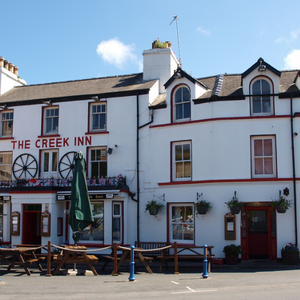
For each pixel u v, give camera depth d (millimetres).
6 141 21156
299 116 16516
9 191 18703
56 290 9695
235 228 16297
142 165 18766
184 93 18500
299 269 14359
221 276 12469
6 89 23609
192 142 17656
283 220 16062
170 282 11008
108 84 21703
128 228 18438
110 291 9523
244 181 16516
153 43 22438
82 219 13820
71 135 20156
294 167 16234
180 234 17625
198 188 17203
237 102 17188
